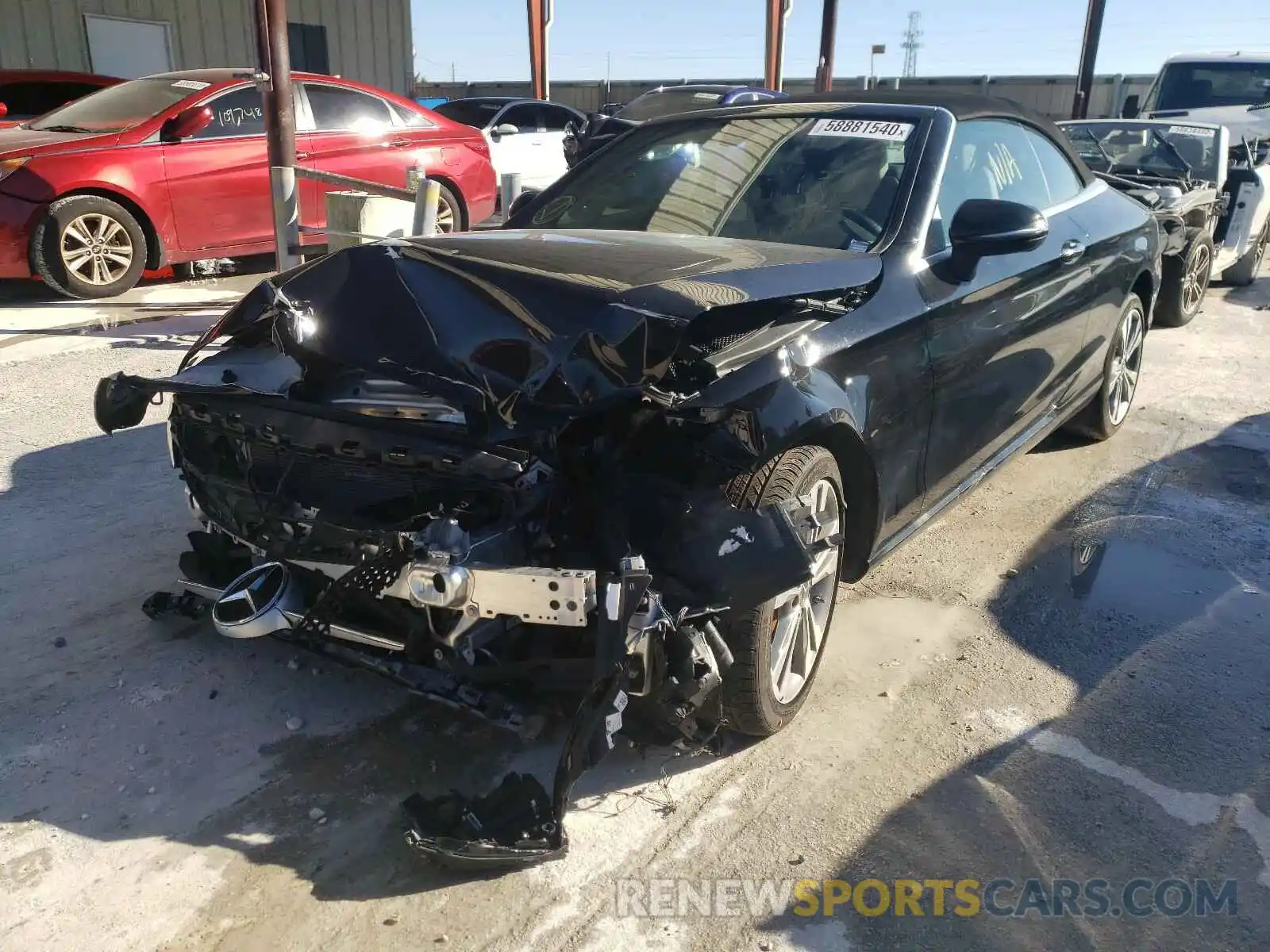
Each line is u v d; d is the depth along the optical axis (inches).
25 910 85.3
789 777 104.7
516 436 89.7
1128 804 101.3
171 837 94.0
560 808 88.9
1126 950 84.4
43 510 160.2
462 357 96.0
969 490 144.8
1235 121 460.1
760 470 97.7
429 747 107.6
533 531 91.4
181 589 136.9
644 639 87.3
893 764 107.0
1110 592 145.0
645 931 85.0
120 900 86.6
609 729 84.0
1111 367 195.0
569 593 83.8
